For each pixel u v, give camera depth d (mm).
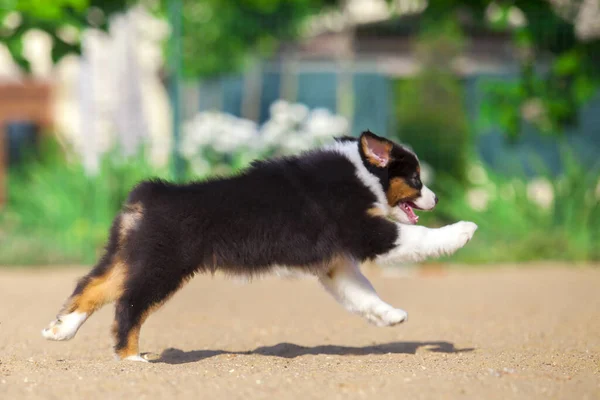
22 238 15609
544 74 16219
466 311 10492
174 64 15516
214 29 23438
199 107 24266
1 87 21359
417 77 18297
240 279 7492
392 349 8086
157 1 19781
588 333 8797
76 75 21047
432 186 17062
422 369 6551
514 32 15898
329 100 23688
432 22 18391
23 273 13969
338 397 5547
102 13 13391
